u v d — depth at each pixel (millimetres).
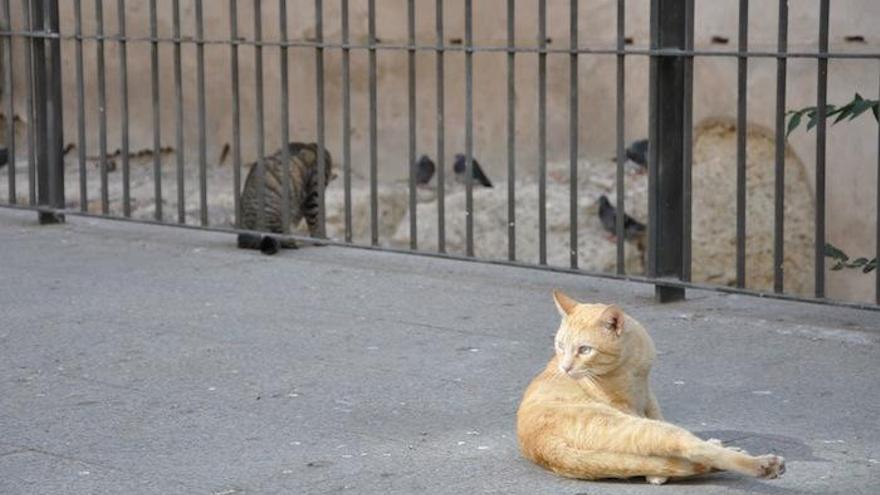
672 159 10422
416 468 7125
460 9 16438
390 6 16734
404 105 16859
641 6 15375
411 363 9055
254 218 15438
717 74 15078
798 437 7477
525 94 16250
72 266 12133
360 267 12023
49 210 13906
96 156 18641
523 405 7105
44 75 13875
